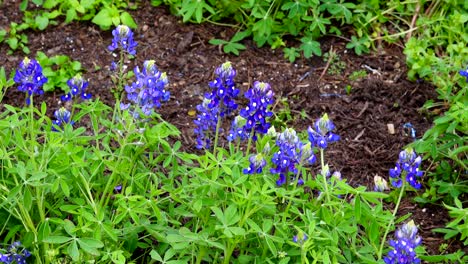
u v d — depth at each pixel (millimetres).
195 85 2090
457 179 1871
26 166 1589
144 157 1720
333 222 1584
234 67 2137
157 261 1636
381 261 1582
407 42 2143
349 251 1603
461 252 1714
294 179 1705
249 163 1575
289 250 1569
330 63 2154
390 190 1885
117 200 1617
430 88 2092
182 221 1729
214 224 1573
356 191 1548
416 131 2008
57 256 1582
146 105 1612
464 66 2043
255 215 1601
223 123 1993
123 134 1685
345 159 1945
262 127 1623
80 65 2098
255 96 1600
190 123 2004
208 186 1569
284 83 2104
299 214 1568
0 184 1584
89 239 1526
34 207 1639
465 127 1858
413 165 1581
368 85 2092
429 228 1816
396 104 2059
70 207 1569
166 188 1609
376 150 1969
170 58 2152
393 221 1671
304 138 1945
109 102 2043
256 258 1585
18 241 1582
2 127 1604
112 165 1612
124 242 1622
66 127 1651
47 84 2055
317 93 2084
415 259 1506
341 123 2021
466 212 1640
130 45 1765
